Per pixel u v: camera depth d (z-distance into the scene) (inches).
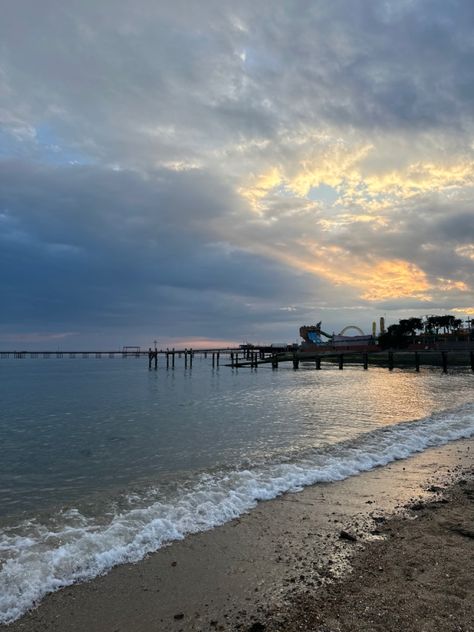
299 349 4958.2
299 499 335.9
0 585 209.8
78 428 733.3
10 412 952.3
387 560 230.2
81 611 190.2
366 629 169.3
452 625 170.7
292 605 190.2
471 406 907.4
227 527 281.3
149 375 2728.8
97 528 284.4
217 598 198.8
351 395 1268.5
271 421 773.3
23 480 422.0
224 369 3651.6
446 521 283.3
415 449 507.5
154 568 227.9
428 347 3907.5
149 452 536.1
